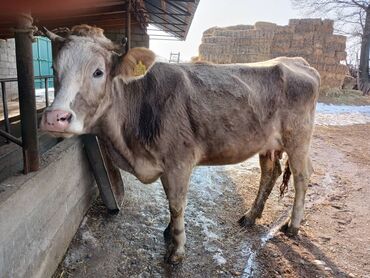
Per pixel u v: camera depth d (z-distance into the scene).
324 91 18.83
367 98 19.64
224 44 23.83
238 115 3.28
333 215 4.51
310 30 19.34
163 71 3.13
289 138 3.68
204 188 5.09
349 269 3.38
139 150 3.13
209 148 3.29
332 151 7.93
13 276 2.29
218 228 4.00
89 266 3.22
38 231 2.68
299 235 3.94
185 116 3.08
